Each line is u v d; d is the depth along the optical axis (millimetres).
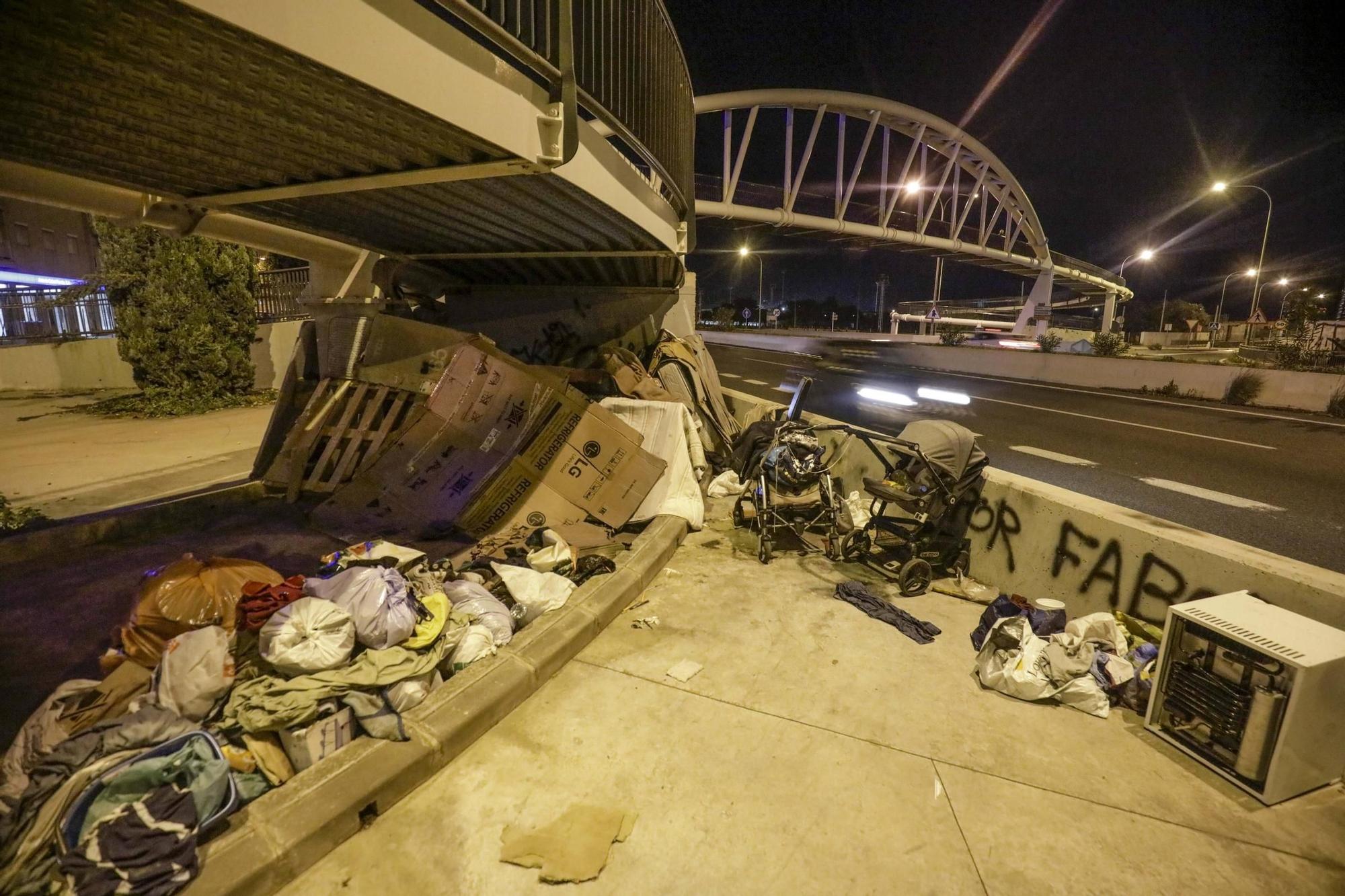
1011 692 3277
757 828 2414
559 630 3586
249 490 6195
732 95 44625
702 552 5336
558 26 3490
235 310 13070
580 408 5625
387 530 5281
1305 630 2705
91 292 12109
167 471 7586
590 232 6066
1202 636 2818
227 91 2797
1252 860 2312
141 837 1913
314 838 2176
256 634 2803
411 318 7531
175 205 5105
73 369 16203
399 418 6258
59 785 2031
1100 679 3250
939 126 57281
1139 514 3834
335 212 5449
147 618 2822
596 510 5543
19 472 7523
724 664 3543
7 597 4199
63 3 2047
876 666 3557
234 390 13359
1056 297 110938
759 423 6242
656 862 2252
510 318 9570
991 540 4609
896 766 2760
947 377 20109
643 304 9164
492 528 5285
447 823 2398
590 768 2703
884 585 4664
